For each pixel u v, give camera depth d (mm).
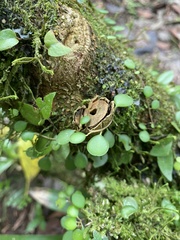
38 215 309
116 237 177
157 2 496
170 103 223
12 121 198
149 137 201
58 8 169
